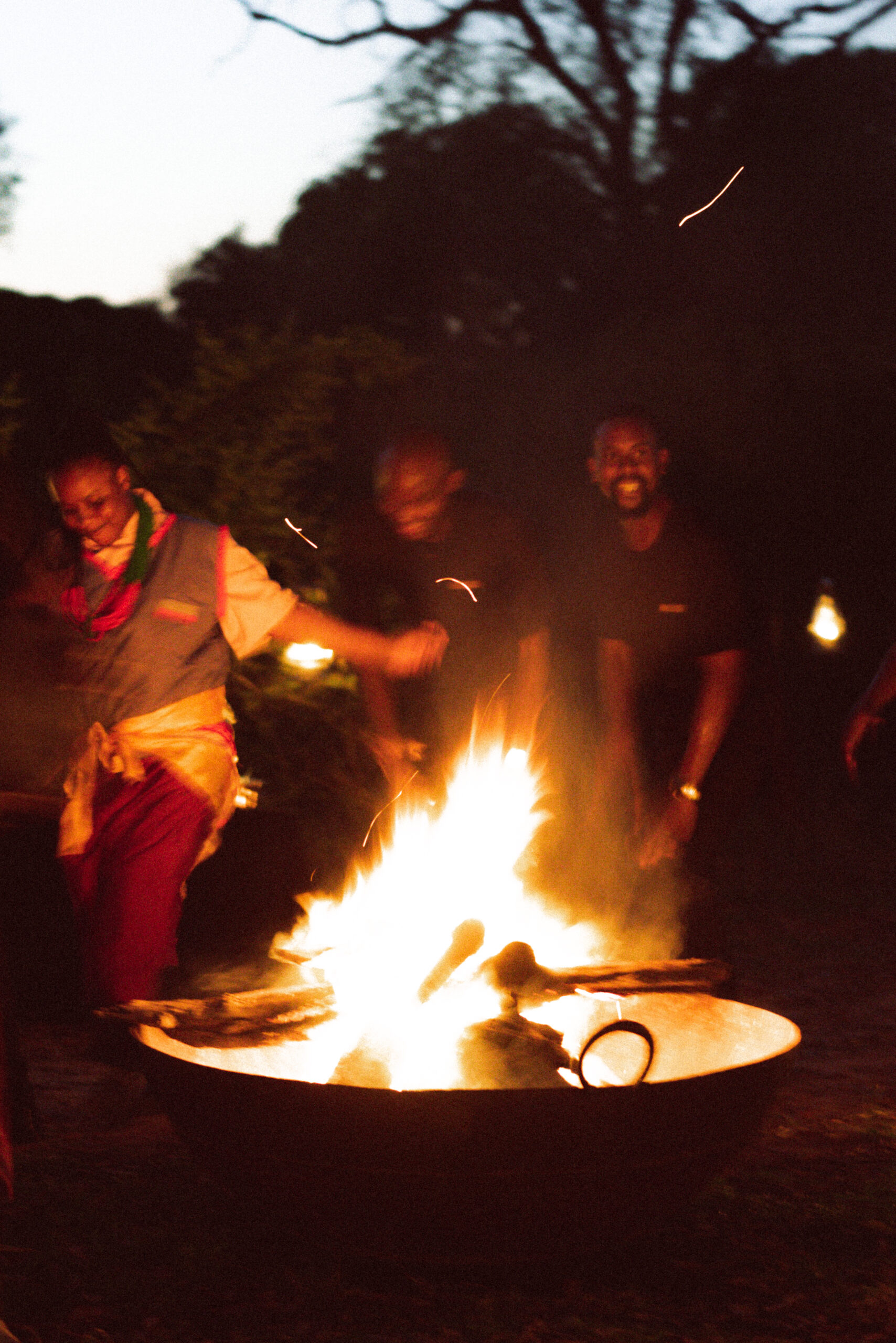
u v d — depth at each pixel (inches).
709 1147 108.0
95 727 137.5
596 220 621.9
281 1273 114.0
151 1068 113.0
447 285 636.1
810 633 577.3
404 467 167.5
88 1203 125.7
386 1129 100.9
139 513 139.0
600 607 180.5
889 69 600.1
